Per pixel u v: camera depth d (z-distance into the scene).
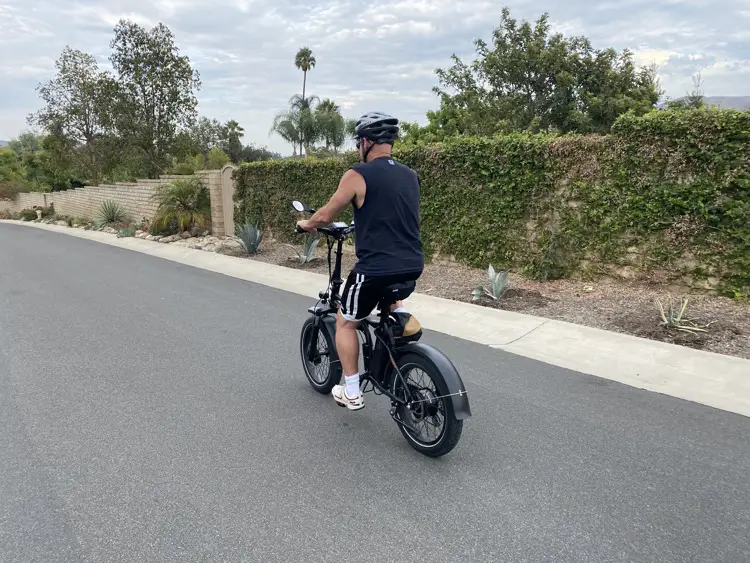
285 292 8.67
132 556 2.65
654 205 7.07
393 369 3.68
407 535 2.77
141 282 9.70
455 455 3.54
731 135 6.40
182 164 23.62
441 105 28.42
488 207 8.89
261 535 2.79
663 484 3.18
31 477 3.34
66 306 7.84
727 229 6.57
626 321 6.20
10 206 40.41
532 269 8.37
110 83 26.89
